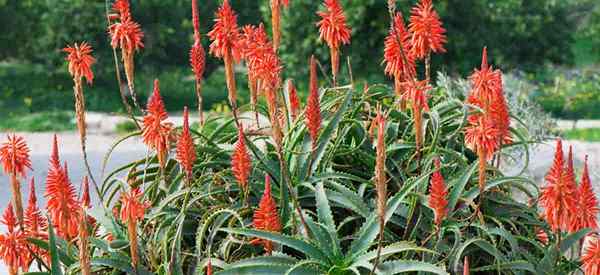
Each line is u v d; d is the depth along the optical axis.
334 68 4.52
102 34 19.34
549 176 3.70
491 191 4.36
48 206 3.60
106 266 4.13
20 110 18.59
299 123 4.32
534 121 9.09
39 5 20.42
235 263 3.77
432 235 3.83
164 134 3.93
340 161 4.48
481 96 3.87
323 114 4.49
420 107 4.03
